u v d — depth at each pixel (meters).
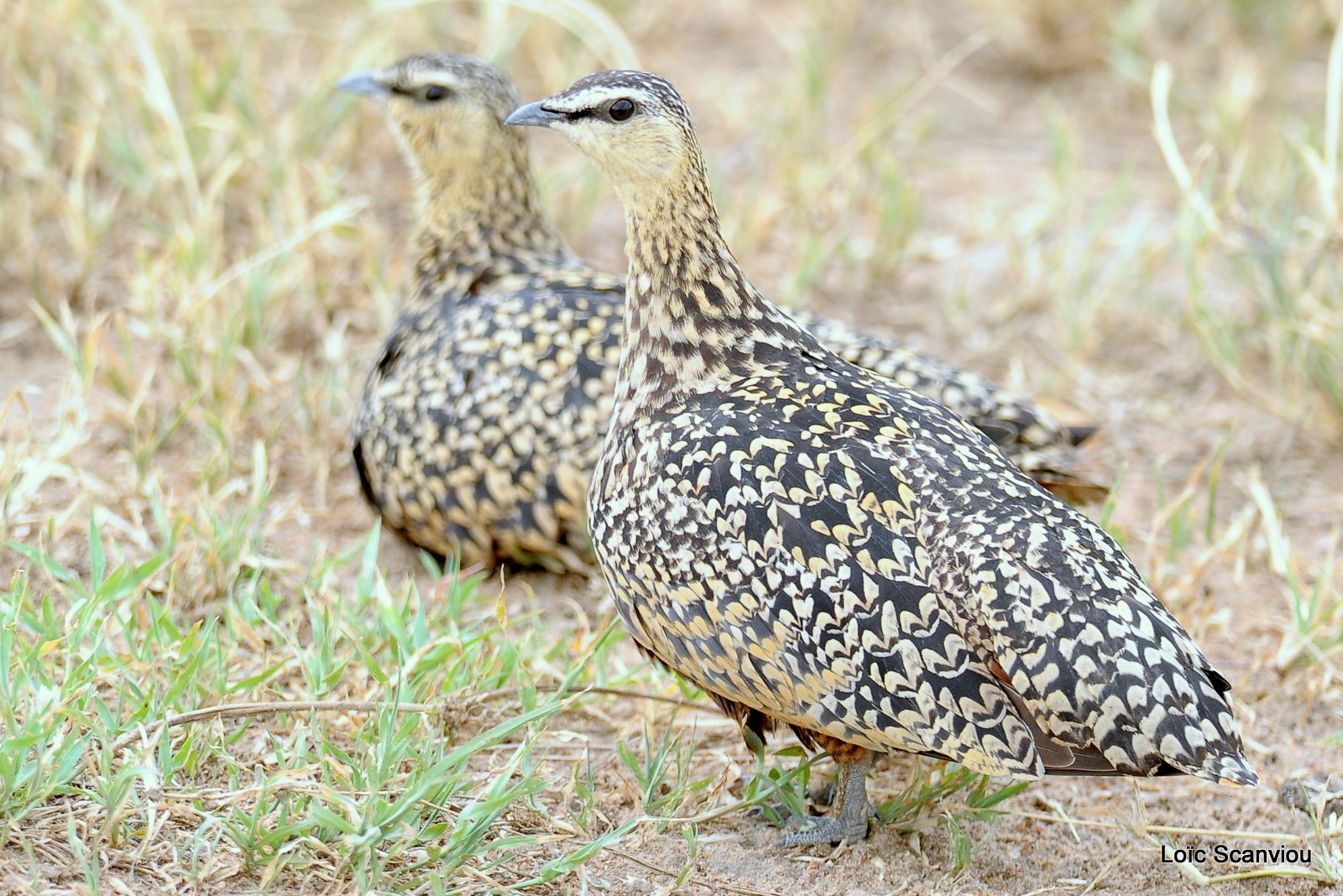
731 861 8.34
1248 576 11.54
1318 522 12.30
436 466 10.53
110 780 7.65
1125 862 8.64
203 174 14.48
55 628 8.72
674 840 8.46
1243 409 13.85
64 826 7.63
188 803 7.84
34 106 14.53
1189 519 11.57
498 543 10.70
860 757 8.33
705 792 8.78
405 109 11.47
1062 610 7.33
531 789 7.79
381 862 7.46
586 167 15.64
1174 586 11.03
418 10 17.55
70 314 12.48
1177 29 20.12
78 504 10.72
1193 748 7.14
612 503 8.39
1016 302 14.82
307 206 14.45
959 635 7.49
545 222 11.98
